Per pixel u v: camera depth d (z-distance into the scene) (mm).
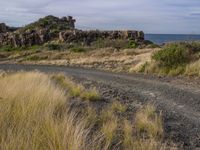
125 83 17125
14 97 7383
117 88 15086
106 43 67062
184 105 10469
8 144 4215
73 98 10984
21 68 32094
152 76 20078
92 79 19719
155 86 15391
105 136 5945
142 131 6914
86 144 5043
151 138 6062
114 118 7641
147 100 11586
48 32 87875
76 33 83688
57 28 95312
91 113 7875
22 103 6602
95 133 6285
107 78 20188
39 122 5465
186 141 6562
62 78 17984
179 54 21266
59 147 4336
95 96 11078
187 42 23344
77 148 4344
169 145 6168
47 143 4617
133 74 22234
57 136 4562
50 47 66188
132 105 10523
